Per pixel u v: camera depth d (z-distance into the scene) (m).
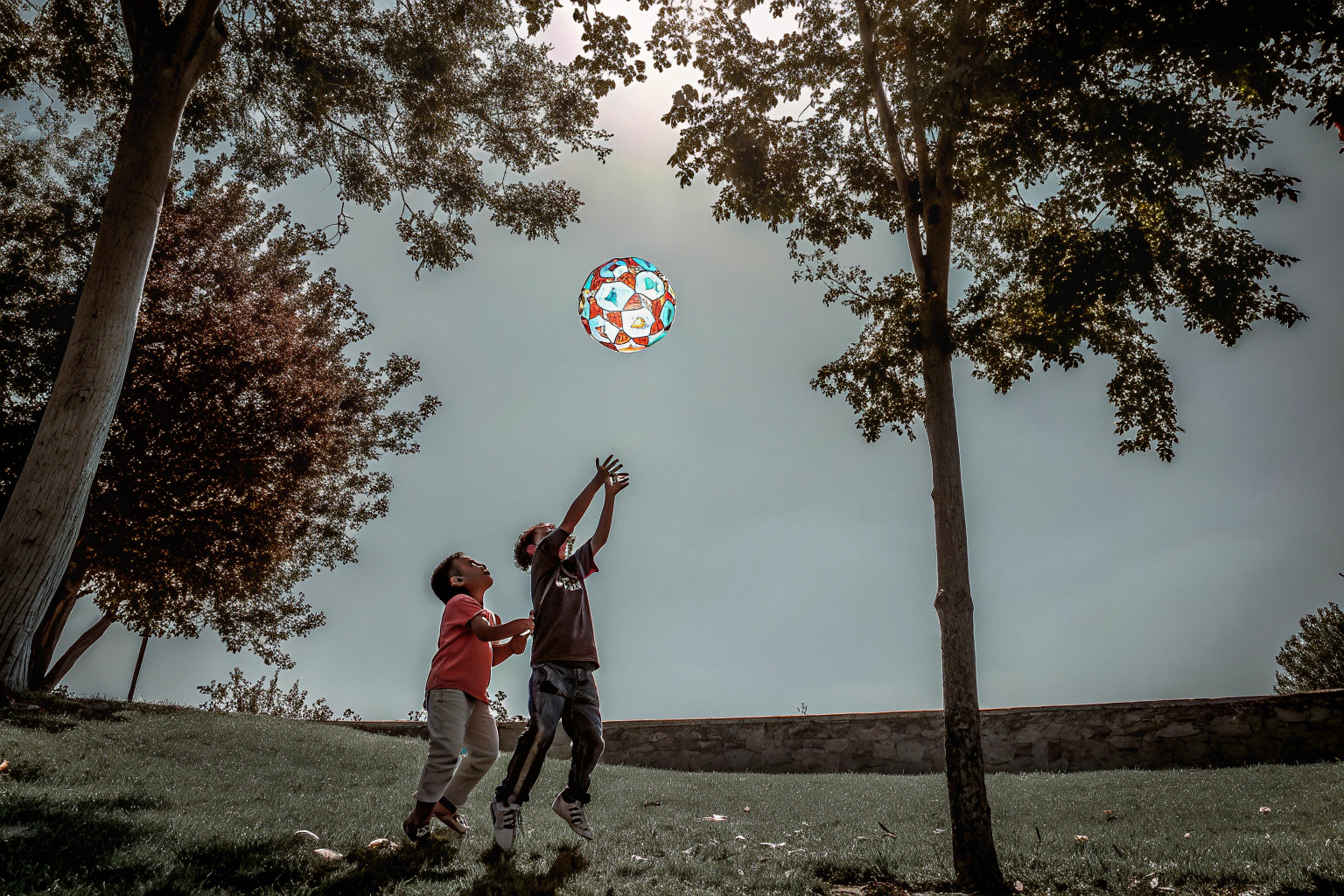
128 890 2.91
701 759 14.52
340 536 19.42
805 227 7.82
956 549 4.88
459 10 14.02
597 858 4.28
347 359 19.56
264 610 19.50
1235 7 5.02
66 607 16.16
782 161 7.34
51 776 5.48
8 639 8.31
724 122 7.21
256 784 6.44
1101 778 9.46
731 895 3.67
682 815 6.41
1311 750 11.45
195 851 3.50
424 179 15.67
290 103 15.04
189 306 16.69
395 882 3.41
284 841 3.88
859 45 7.03
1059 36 5.47
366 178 15.66
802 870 4.36
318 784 6.75
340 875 3.38
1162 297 6.69
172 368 15.54
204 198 18.31
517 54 14.83
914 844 5.33
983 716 13.40
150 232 10.09
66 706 8.38
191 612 17.86
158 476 15.01
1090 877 4.29
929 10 6.02
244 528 15.72
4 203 16.81
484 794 6.73
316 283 19.44
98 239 9.80
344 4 14.20
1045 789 8.59
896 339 5.95
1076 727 12.88
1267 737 11.79
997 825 6.35
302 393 16.77
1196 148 5.63
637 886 3.60
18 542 8.53
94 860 3.24
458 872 3.68
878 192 7.57
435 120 14.84
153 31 10.80
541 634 4.28
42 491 8.76
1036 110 5.99
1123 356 7.03
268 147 16.02
